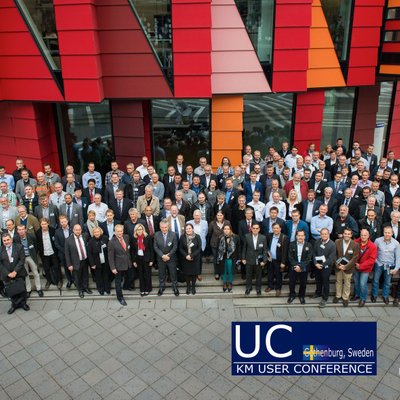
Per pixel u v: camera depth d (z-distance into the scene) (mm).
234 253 9828
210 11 11445
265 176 11305
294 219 9586
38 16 11547
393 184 10812
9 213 10383
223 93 12734
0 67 12141
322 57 13070
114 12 11641
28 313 9523
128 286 10219
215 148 13383
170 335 8734
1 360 8125
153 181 11219
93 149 13820
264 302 9805
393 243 9336
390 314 9375
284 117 13734
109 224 10070
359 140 14875
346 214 9695
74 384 7535
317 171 11109
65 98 12047
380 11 12875
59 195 10734
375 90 14414
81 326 9055
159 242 9703
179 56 11836
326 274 9383
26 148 13148
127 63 12078
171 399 7188
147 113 13461
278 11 12039
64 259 10078
